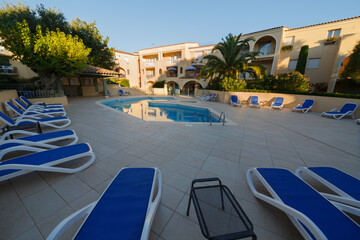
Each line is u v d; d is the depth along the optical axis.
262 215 2.14
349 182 2.37
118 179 2.19
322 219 1.60
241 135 5.72
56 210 2.13
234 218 2.04
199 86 27.41
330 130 6.57
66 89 19.47
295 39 17.86
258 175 2.52
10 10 13.95
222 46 16.27
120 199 1.77
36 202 2.25
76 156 2.98
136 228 1.41
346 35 14.18
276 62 18.75
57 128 5.97
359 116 9.17
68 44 9.48
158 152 4.10
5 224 1.89
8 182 2.67
